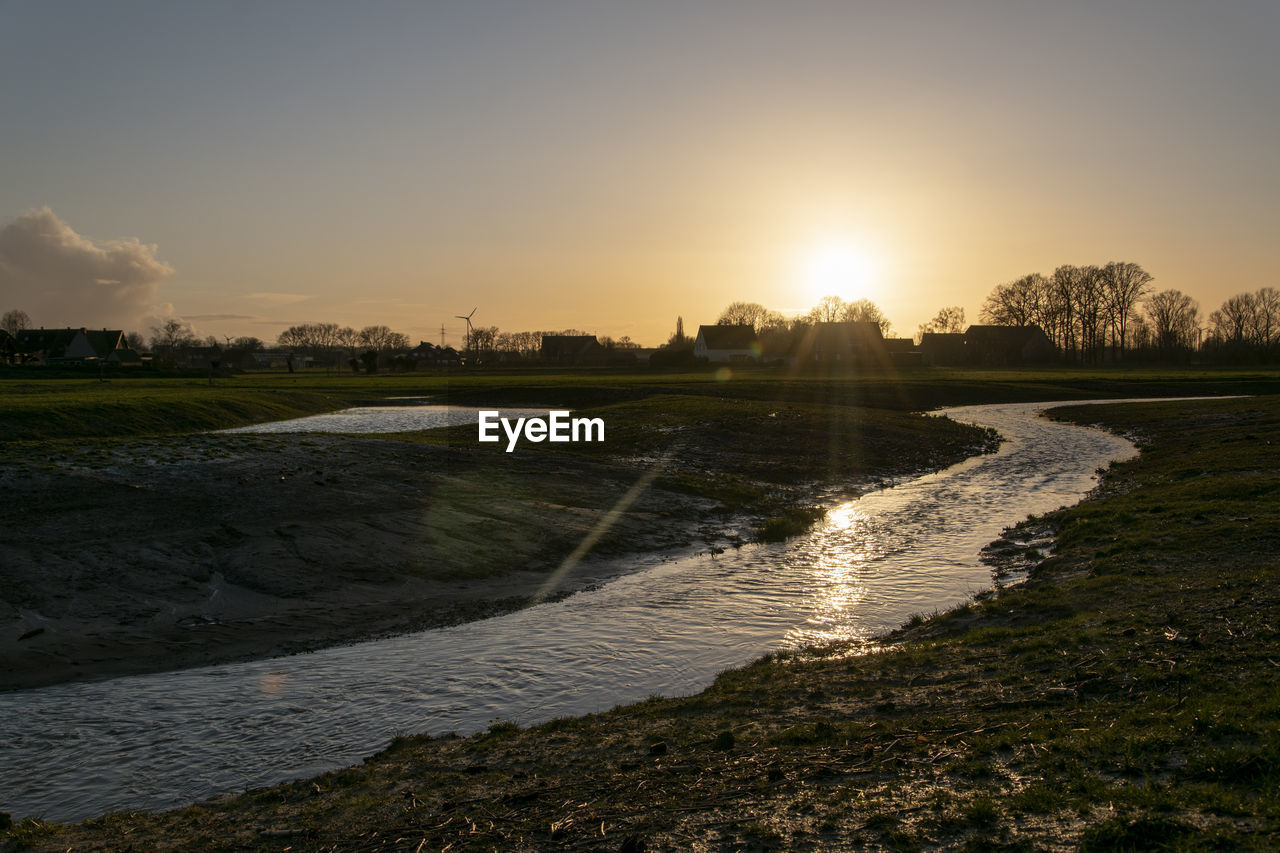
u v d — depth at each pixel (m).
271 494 23.81
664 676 13.59
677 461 38.22
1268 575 14.27
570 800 8.44
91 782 10.00
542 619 16.84
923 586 18.98
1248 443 36.84
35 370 108.19
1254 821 6.15
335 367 199.62
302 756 10.70
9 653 13.85
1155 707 9.10
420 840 7.72
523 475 30.53
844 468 38.81
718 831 7.33
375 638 15.60
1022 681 10.95
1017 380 98.88
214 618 16.22
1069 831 6.47
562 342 192.12
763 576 20.28
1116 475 34.44
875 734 9.58
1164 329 171.25
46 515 20.06
